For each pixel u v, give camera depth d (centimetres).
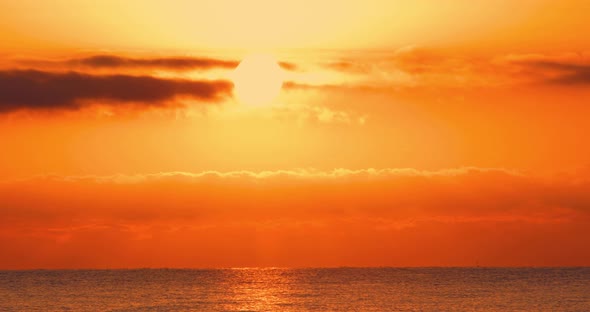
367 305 18312
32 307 18125
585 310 16888
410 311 16950
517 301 18775
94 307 18088
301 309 17600
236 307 18012
